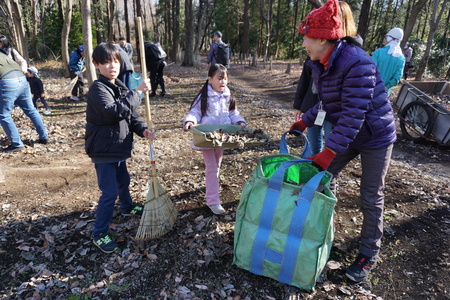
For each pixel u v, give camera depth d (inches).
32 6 809.5
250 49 1688.0
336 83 82.4
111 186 105.0
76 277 96.6
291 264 87.0
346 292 91.0
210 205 127.2
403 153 204.1
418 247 108.6
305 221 84.3
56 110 309.0
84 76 377.4
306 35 82.0
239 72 808.3
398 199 138.7
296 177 105.1
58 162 179.2
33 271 99.3
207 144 103.0
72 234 116.0
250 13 1615.4
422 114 218.2
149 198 110.6
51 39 927.0
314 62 87.3
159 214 110.9
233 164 179.2
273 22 1552.7
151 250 107.7
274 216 87.4
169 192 147.4
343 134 80.0
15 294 90.1
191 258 104.2
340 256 105.3
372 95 79.3
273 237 88.1
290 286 92.7
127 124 107.3
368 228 94.0
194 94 409.4
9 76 180.1
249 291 91.4
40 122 205.3
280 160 102.7
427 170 174.6
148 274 97.8
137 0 1055.6
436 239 112.1
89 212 130.1
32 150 197.0
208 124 118.7
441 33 846.5
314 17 79.0
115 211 130.7
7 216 127.4
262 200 89.2
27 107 198.1
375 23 1270.9
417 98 221.5
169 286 93.5
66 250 107.5
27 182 154.5
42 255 105.7
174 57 1092.5
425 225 120.2
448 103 277.4
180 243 111.3
